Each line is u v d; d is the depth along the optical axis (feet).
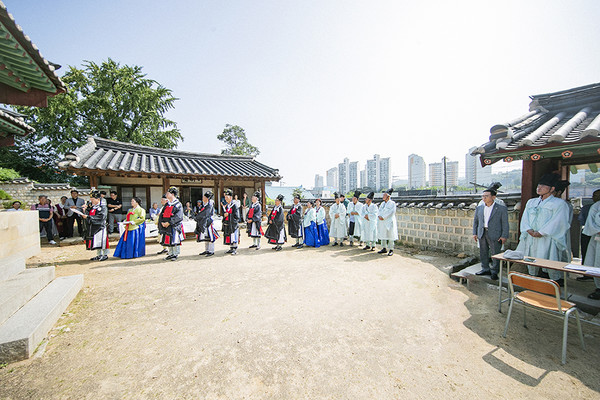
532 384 7.50
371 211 24.64
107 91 66.54
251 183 48.70
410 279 16.62
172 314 11.87
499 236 15.31
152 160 37.55
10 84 10.74
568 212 12.96
